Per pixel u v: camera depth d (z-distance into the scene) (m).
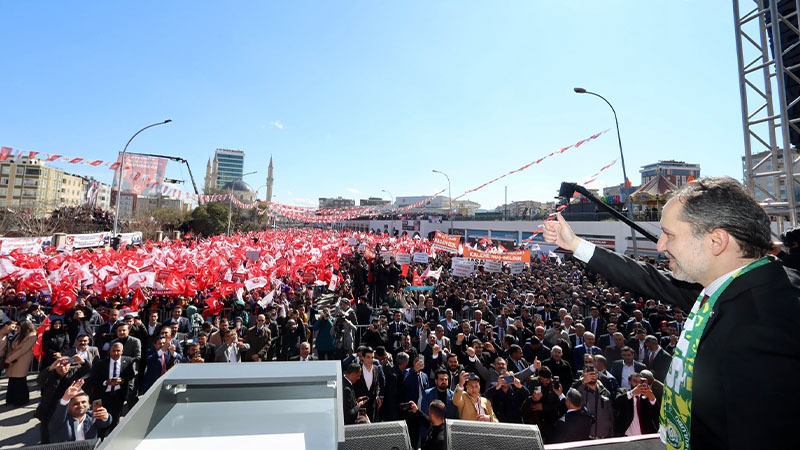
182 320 9.88
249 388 1.63
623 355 7.54
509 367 7.77
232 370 1.70
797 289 0.93
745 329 0.89
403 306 13.49
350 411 5.62
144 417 1.34
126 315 8.88
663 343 9.28
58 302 10.04
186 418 1.46
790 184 6.18
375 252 27.09
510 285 16.28
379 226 77.25
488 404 5.79
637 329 8.93
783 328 0.84
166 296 12.16
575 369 8.62
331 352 9.84
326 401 1.64
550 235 1.77
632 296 14.23
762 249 1.03
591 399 5.98
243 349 8.39
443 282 17.00
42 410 5.23
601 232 28.56
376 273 19.39
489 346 8.26
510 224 39.47
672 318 11.16
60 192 95.56
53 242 19.89
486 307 12.02
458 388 5.73
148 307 11.90
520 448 1.92
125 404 7.80
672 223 1.14
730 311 0.96
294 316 10.52
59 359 5.46
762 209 1.07
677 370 1.13
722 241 1.03
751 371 0.84
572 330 9.79
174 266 12.58
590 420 5.35
